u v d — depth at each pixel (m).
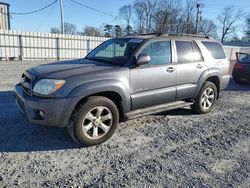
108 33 55.50
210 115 5.88
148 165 3.38
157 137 4.37
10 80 9.58
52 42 22.77
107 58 4.68
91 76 3.78
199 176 3.15
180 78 5.00
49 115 3.53
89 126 3.83
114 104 4.02
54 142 3.97
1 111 5.36
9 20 26.06
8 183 2.85
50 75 3.66
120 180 3.00
